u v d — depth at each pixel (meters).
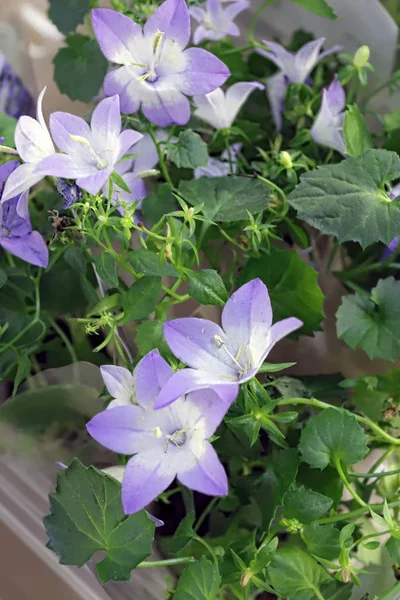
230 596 0.26
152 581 0.28
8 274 0.30
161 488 0.22
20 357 0.29
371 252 0.33
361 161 0.28
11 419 0.29
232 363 0.23
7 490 0.29
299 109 0.33
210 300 0.25
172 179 0.32
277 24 0.37
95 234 0.25
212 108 0.31
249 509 0.28
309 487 0.27
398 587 0.24
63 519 0.25
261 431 0.28
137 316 0.26
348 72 0.32
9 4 0.35
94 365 0.29
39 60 0.36
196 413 0.22
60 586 0.28
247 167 0.33
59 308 0.31
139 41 0.26
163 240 0.25
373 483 0.28
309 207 0.27
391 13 0.37
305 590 0.24
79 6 0.32
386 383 0.28
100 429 0.22
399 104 0.36
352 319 0.29
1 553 0.28
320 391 0.29
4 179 0.26
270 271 0.29
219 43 0.35
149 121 0.29
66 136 0.24
